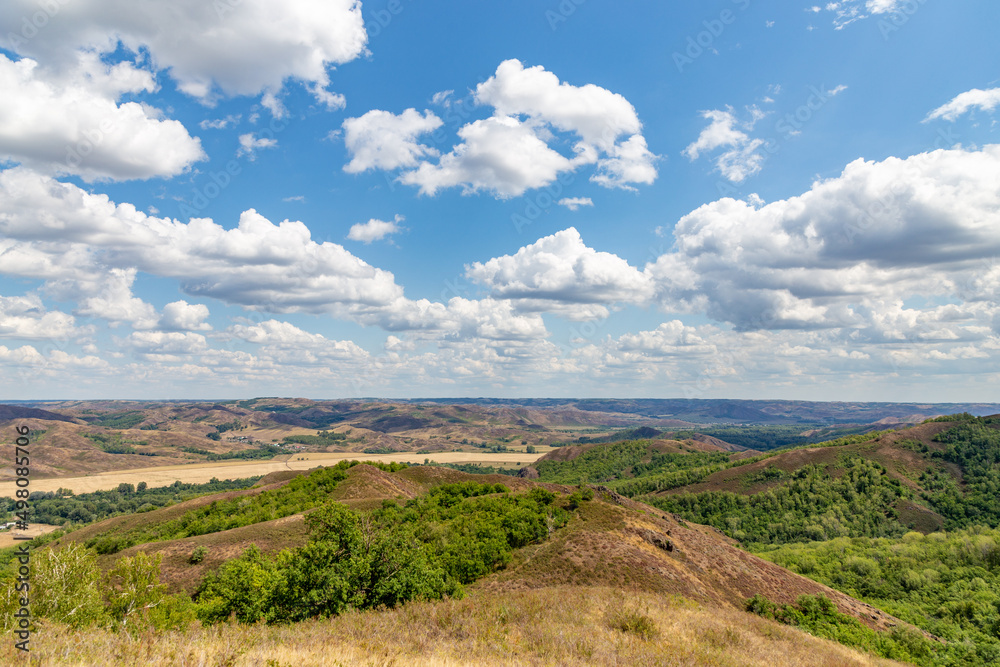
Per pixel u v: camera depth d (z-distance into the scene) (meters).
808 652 30.47
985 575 93.56
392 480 124.69
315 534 31.55
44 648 13.24
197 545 66.44
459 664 16.50
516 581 54.41
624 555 59.38
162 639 14.89
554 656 19.12
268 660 13.35
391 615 23.78
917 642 57.72
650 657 20.52
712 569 63.34
